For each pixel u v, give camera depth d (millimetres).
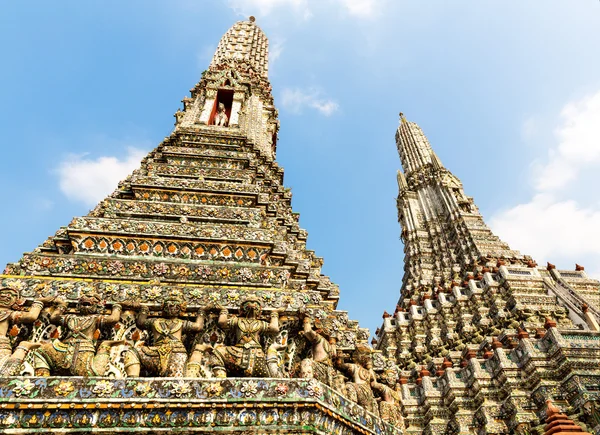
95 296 7457
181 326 7457
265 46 37125
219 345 7375
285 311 8383
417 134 77250
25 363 6262
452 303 38500
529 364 24391
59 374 6516
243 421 6074
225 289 8523
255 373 7117
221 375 6875
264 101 28391
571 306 32281
